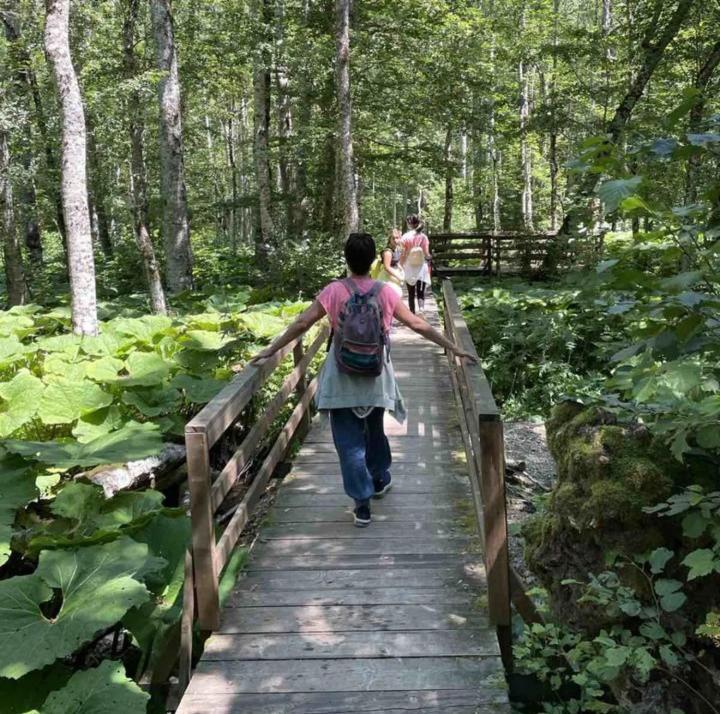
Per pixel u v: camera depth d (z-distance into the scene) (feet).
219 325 29.30
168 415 21.84
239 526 12.85
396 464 18.06
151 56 55.57
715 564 8.77
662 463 10.98
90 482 17.22
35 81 50.42
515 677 10.80
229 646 10.82
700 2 48.24
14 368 25.80
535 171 114.62
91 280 29.19
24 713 10.23
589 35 55.42
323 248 51.96
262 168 60.18
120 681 9.89
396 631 11.05
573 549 11.73
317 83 62.54
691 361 9.46
